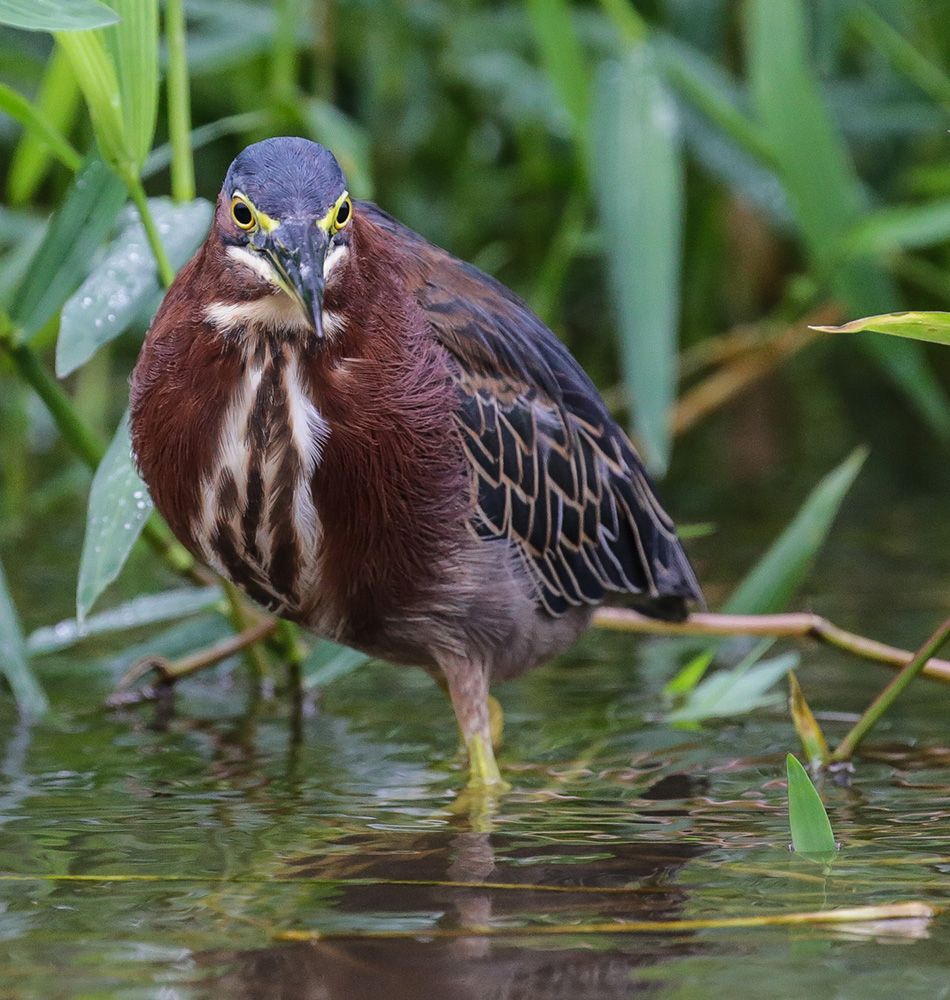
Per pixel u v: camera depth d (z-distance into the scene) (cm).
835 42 1565
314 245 784
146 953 599
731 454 2003
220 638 1149
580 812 814
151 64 939
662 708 1053
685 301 2069
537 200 1984
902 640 1189
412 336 868
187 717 1033
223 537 873
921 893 673
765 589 1116
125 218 1066
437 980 575
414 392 860
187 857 726
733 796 846
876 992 562
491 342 925
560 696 1088
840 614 1288
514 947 607
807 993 562
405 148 1903
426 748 955
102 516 918
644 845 750
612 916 644
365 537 864
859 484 1852
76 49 923
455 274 945
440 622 904
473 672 918
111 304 963
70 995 557
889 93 1703
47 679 1133
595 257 2047
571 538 980
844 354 2350
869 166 1945
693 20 1759
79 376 2100
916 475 1886
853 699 1067
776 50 1448
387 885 684
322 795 845
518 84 1761
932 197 1908
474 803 831
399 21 1808
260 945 608
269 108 1402
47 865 712
